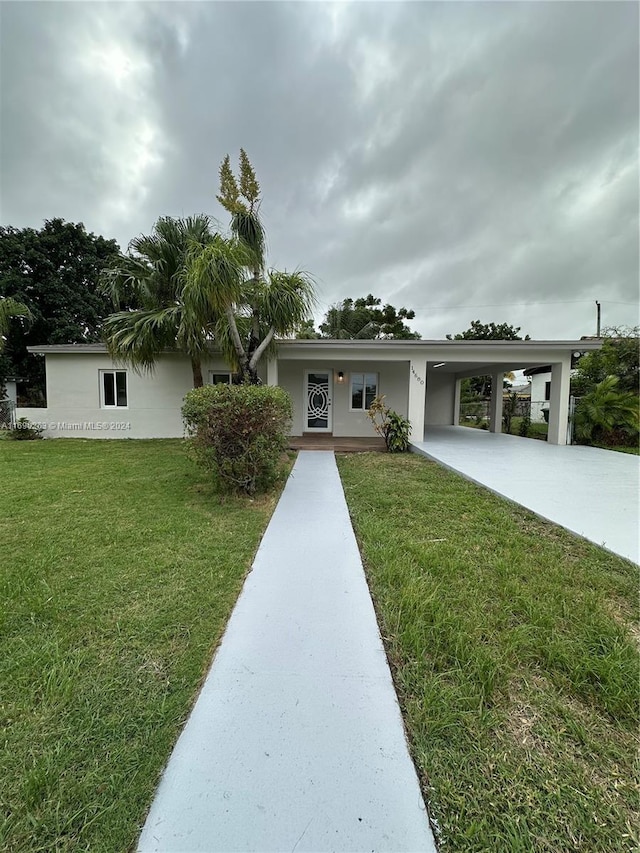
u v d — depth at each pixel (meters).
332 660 1.95
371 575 2.87
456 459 7.71
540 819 1.24
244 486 5.08
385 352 10.02
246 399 4.85
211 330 8.75
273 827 1.20
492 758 1.43
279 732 1.52
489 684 1.75
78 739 1.49
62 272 19.31
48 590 2.59
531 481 5.78
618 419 9.65
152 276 8.86
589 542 3.43
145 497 4.93
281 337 9.03
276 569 2.97
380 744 1.47
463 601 2.47
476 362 10.30
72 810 1.24
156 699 1.68
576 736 1.53
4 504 4.60
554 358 10.17
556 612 2.34
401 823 1.22
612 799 1.30
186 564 3.02
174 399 11.21
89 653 1.98
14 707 1.64
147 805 1.25
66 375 11.14
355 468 7.11
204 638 2.11
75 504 4.61
